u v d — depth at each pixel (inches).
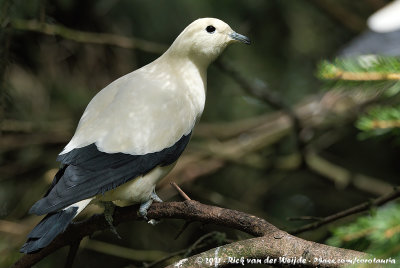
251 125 483.5
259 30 506.3
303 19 518.9
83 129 243.3
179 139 255.9
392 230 119.5
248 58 499.2
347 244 151.8
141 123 245.3
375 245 121.2
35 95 439.8
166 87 263.4
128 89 255.4
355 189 469.1
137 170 237.1
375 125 159.2
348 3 562.6
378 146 540.1
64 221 207.5
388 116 159.0
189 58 284.8
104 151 235.1
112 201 243.6
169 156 250.1
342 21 519.2
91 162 230.4
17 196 447.2
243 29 486.6
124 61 461.4
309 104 490.9
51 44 443.8
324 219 275.4
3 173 446.9
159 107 251.9
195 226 445.7
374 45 276.4
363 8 562.3
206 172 456.1
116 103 249.1
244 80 441.1
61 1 434.6
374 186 464.8
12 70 432.8
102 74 456.8
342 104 472.1
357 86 161.8
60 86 445.4
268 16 505.0
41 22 337.4
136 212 239.5
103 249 383.6
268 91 443.5
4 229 382.9
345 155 549.3
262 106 518.9
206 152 462.3
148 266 281.9
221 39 290.7
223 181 499.2
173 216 222.1
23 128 428.8
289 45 513.3
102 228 241.0
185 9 461.4
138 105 249.3
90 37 409.1
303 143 453.1
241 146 478.0
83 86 451.5
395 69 159.3
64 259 410.3
